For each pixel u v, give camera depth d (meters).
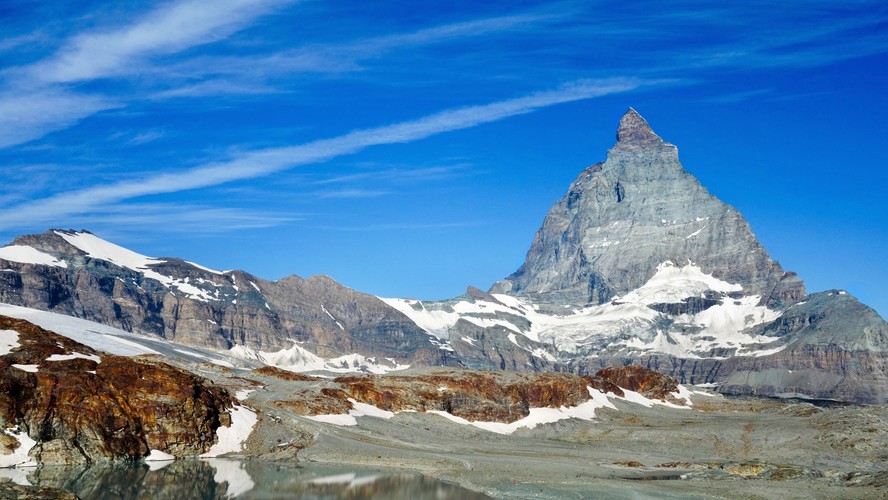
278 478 153.12
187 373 183.38
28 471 144.12
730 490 153.88
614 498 144.75
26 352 165.50
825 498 147.50
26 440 150.50
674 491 152.25
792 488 156.25
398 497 141.88
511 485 154.38
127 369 169.38
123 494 135.38
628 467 180.88
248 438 179.25
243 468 160.50
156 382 169.25
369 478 156.38
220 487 144.00
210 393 183.38
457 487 151.50
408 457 177.88
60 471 146.12
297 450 176.38
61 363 164.62
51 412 154.88
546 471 169.50
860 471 182.12
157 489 139.88
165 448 164.88
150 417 165.38
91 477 144.50
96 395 160.50
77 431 155.12
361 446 183.88
